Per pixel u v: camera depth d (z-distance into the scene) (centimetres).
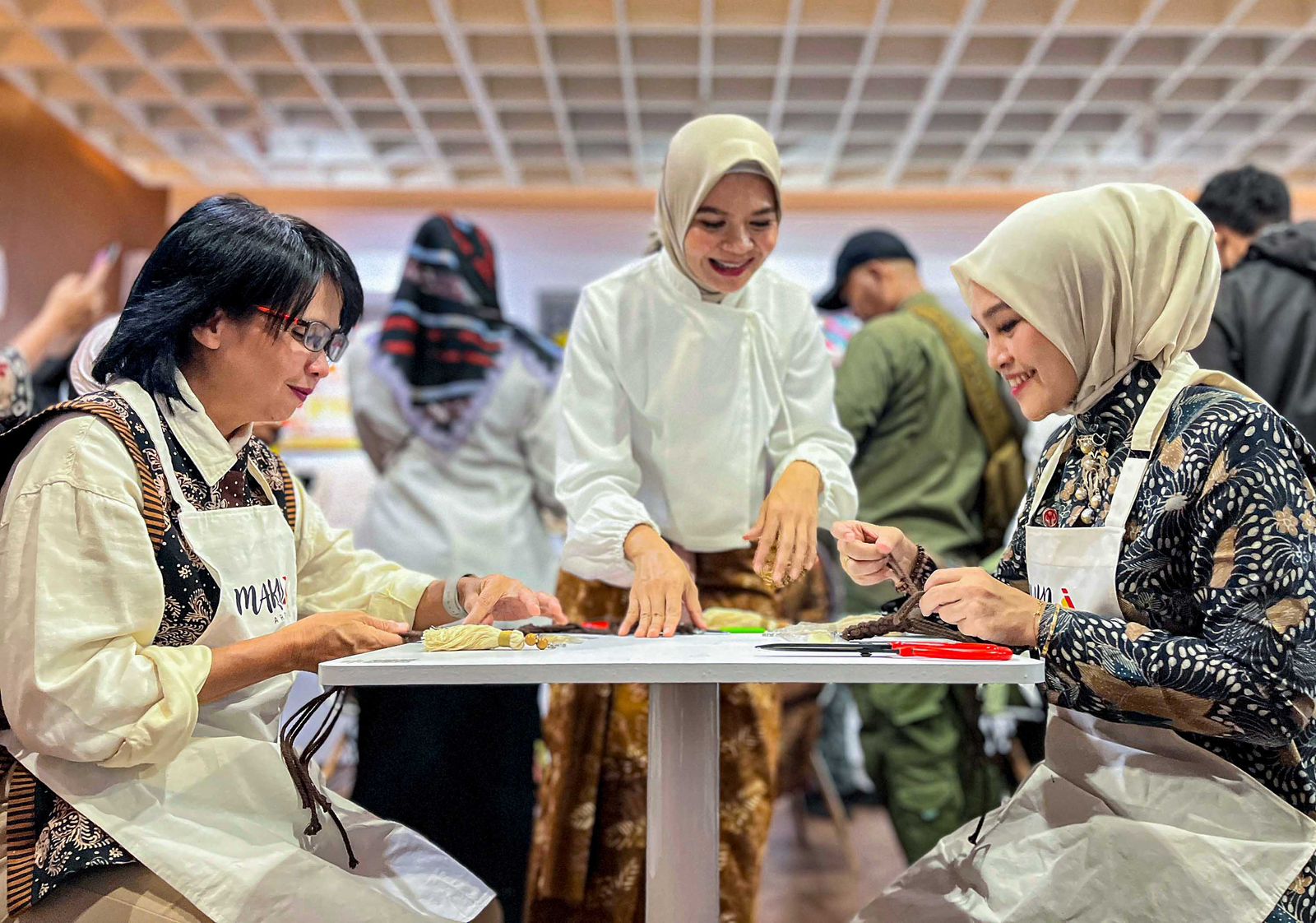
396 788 227
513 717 235
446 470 258
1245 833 114
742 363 185
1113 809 121
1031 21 471
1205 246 128
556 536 279
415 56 505
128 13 471
